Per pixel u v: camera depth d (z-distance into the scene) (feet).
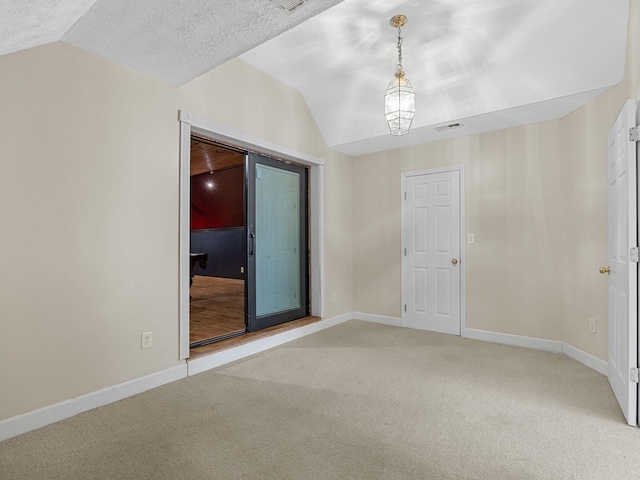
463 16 8.44
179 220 9.18
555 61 8.92
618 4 7.71
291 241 13.70
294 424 6.82
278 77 11.98
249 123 11.09
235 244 28.35
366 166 15.64
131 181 8.20
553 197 11.34
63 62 7.10
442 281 13.58
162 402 7.78
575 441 6.23
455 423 6.86
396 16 8.52
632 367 6.76
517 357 10.76
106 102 7.78
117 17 6.28
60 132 7.05
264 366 10.04
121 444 6.13
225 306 17.31
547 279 11.44
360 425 6.79
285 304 13.44
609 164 8.70
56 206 6.98
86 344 7.39
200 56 7.67
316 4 5.91
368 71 11.26
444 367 9.93
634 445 6.10
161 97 8.82
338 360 10.54
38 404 6.70
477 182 12.80
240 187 26.63
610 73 8.68
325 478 5.24
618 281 7.79
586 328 10.19
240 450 5.95
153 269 8.63
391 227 14.90
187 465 5.56
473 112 10.89
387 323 14.99
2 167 6.30
